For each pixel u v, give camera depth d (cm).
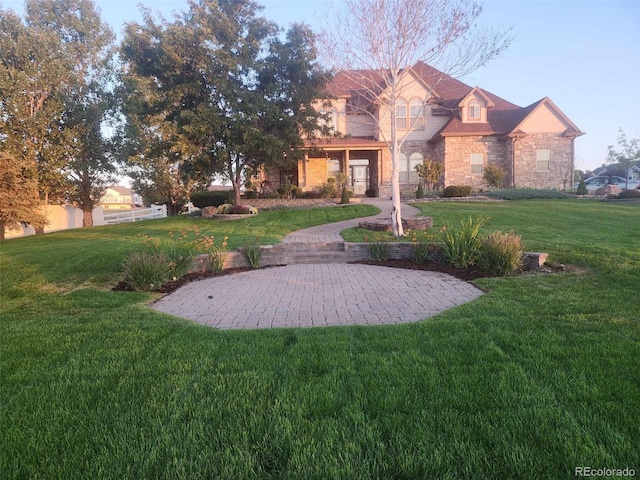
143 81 1920
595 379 282
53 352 371
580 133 2366
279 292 651
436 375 298
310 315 512
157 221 1888
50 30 2055
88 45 2225
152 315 506
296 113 1883
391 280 714
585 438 216
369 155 2630
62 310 545
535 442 215
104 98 2216
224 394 278
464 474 194
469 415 243
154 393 283
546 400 257
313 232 1223
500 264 693
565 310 453
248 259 899
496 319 428
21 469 206
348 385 288
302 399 268
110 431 238
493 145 2444
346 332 410
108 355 359
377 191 2522
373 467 199
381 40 985
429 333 394
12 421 251
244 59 1727
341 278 746
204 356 351
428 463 200
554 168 2402
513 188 2286
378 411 251
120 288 701
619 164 2566
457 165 2427
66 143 2030
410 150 2553
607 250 758
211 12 1702
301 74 1841
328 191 2288
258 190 2509
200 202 2505
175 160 1884
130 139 2305
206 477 197
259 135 1680
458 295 588
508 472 195
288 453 215
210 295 643
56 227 2716
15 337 418
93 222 2741
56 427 243
